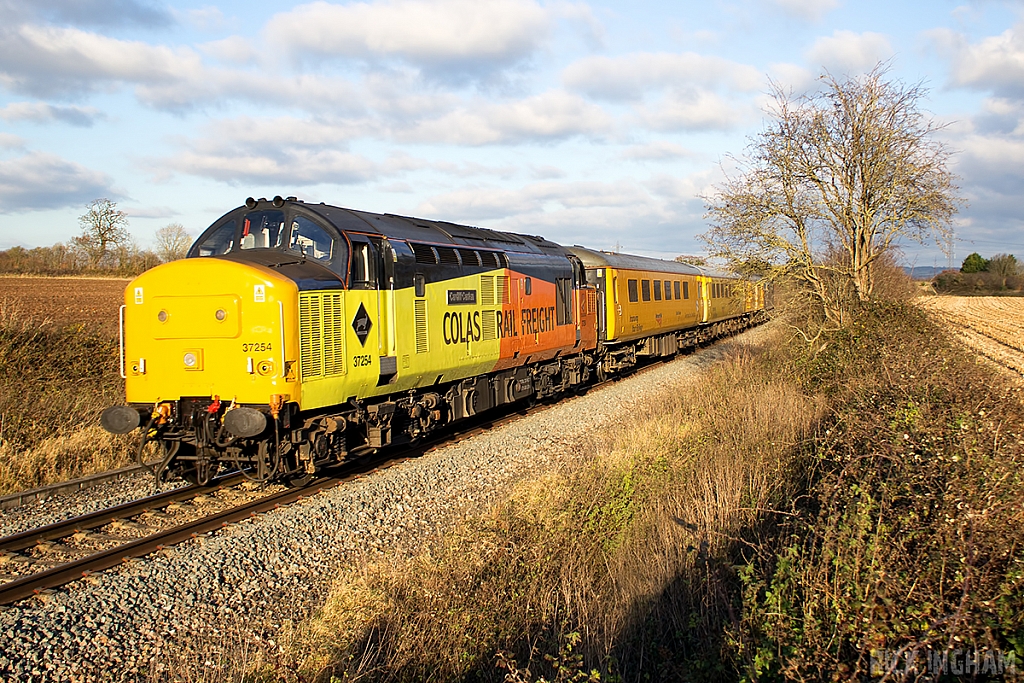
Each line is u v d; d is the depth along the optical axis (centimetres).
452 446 1161
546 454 1112
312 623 555
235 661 501
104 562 662
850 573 487
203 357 816
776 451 895
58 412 1195
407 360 998
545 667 493
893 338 1409
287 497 870
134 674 497
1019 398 880
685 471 861
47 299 2695
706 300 2944
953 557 498
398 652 493
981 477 585
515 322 1321
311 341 829
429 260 1062
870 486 651
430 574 598
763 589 533
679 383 1772
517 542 678
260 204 934
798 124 1598
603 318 1867
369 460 1063
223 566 668
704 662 465
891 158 1555
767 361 1897
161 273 833
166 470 878
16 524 790
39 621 554
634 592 579
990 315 3762
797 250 1636
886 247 1655
